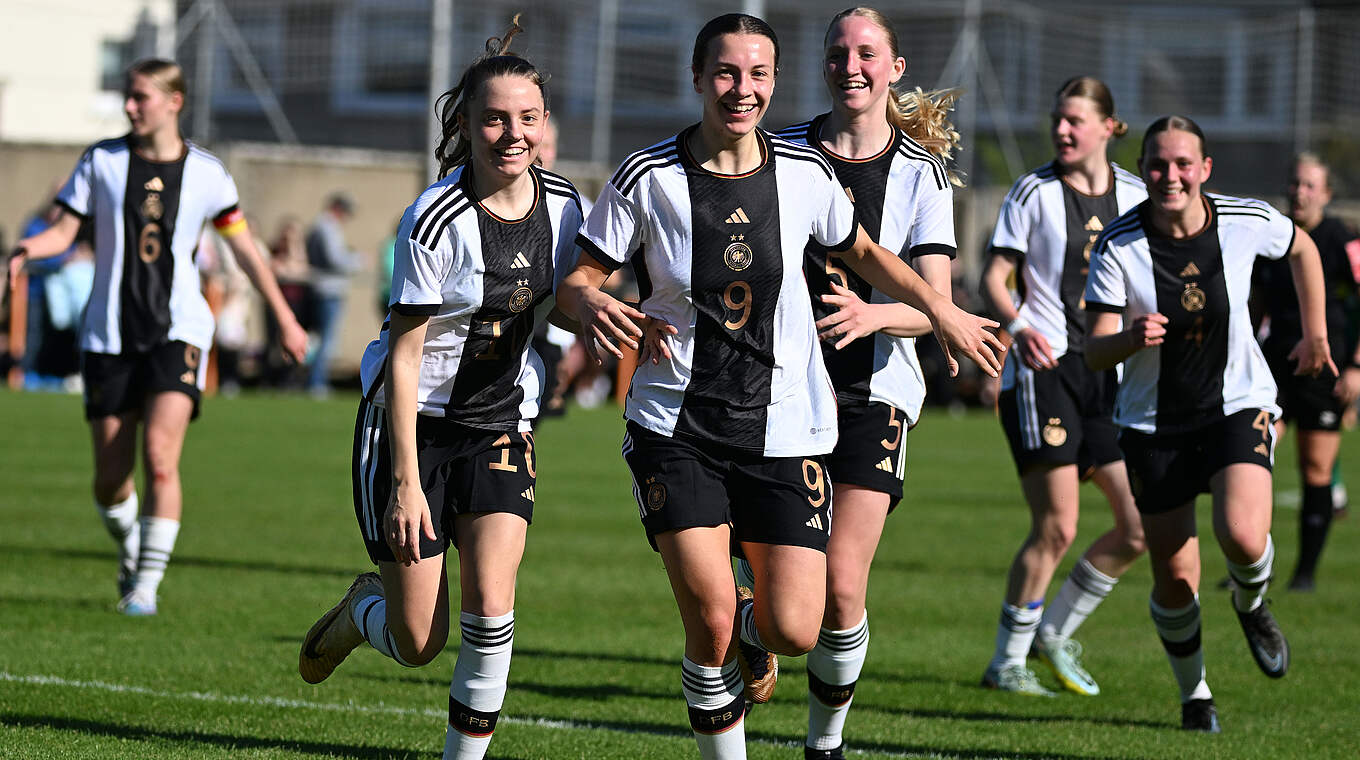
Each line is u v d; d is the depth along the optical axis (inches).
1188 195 784.3
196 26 3609.7
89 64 4015.8
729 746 612.4
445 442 623.2
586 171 3388.3
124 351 1026.7
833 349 700.7
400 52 3804.1
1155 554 797.9
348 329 3262.8
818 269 705.6
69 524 1430.9
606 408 3080.7
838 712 676.1
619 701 828.0
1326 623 1129.4
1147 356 802.2
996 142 3585.1
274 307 1069.8
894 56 716.7
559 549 1381.6
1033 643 917.8
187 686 821.2
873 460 692.1
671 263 600.4
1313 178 1253.7
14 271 1013.8
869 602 1173.1
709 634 598.2
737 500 618.8
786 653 615.5
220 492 1678.2
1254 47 3651.6
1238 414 792.3
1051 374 911.7
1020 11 3673.7
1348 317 1494.8
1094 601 902.4
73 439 2112.5
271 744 708.7
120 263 1026.1
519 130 589.9
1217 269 798.5
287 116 3853.3
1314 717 829.8
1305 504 1291.8
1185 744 758.5
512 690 847.1
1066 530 895.1
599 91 3575.3
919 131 754.8
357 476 629.3
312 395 2942.9
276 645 934.4
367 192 3287.4
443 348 613.0
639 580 1232.2
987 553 1437.0
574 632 1018.7
